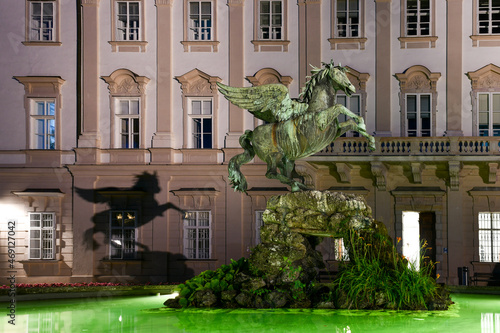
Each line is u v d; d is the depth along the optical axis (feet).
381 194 88.84
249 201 88.99
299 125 34.63
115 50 91.76
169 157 89.86
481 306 35.37
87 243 89.40
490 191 86.22
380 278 32.94
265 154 36.01
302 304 32.76
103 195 89.86
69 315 33.81
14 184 90.43
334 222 34.45
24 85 91.20
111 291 45.96
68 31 92.07
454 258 87.20
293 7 91.15
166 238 89.30
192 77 91.15
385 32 89.86
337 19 91.30
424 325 27.58
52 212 89.97
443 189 88.22
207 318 30.53
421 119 89.45
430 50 89.45
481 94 88.48
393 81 89.81
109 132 90.89
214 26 91.71
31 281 88.84
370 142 34.81
